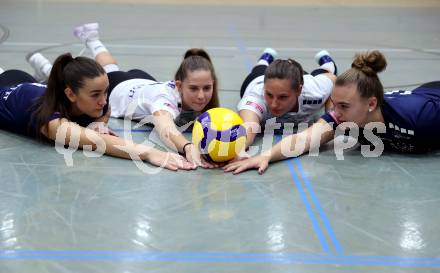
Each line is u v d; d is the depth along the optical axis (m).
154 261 1.75
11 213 2.04
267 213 2.09
